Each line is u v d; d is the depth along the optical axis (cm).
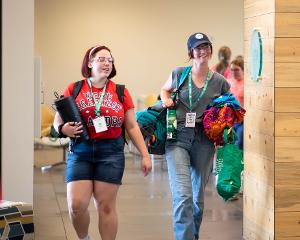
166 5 1290
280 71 476
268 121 492
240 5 1314
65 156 1084
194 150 498
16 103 554
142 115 505
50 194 802
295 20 473
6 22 548
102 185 444
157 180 913
